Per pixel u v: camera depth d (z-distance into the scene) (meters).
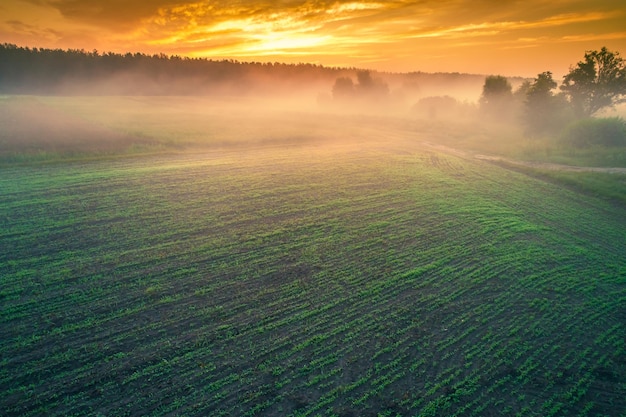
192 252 16.06
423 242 17.55
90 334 10.73
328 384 9.19
